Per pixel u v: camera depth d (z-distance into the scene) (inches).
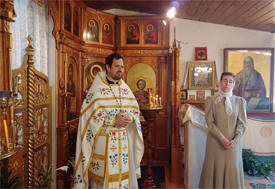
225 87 95.7
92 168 77.1
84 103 77.7
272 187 114.3
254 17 135.3
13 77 82.8
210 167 94.3
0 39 73.2
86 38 153.9
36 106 98.7
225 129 92.9
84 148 75.0
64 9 120.5
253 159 132.6
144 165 160.7
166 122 167.8
